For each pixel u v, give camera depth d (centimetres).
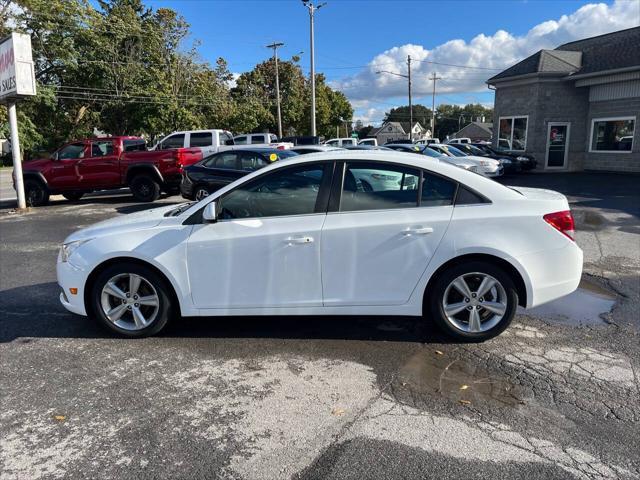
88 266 419
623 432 289
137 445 284
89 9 3472
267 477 256
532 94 2412
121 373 373
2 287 610
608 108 2270
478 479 252
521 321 468
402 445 280
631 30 2441
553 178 2058
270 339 432
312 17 3284
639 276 619
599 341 421
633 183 1764
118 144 1431
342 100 6781
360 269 398
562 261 396
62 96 3519
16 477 258
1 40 1234
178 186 1416
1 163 4009
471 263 397
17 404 330
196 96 4391
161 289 421
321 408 320
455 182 399
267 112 5219
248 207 412
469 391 339
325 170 407
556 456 268
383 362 384
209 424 304
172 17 4306
